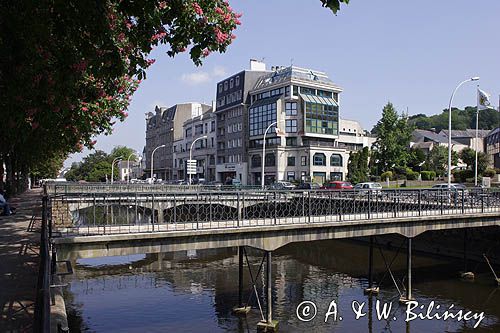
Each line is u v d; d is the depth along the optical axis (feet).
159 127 386.73
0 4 25.96
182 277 78.23
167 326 53.42
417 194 68.39
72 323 54.65
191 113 351.05
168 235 44.60
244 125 240.12
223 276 79.05
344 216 59.06
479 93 121.49
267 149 220.02
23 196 151.94
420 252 95.50
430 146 304.71
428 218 63.72
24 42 27.78
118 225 47.80
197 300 64.28
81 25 25.81
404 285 72.08
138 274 80.48
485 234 81.41
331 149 216.74
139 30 26.89
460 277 76.13
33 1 25.22
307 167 209.77
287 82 213.66
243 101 240.94
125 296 66.08
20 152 93.76
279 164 214.48
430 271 80.89
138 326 53.36
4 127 41.19
